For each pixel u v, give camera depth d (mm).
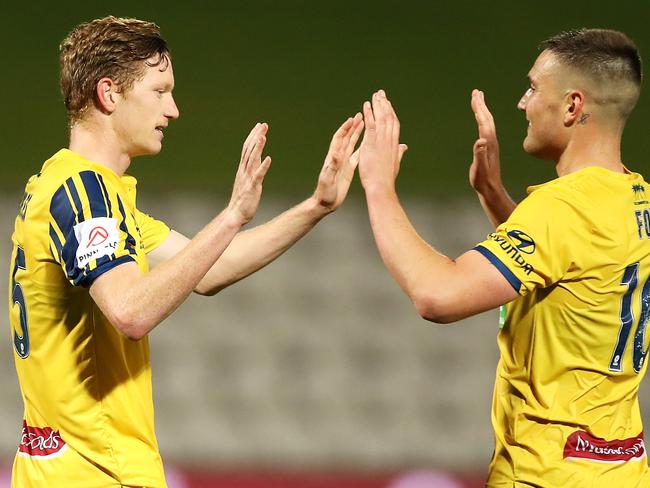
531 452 9539
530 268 9086
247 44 36875
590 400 9531
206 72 35906
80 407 9383
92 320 9352
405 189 31875
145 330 8695
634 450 9797
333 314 28359
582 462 9453
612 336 9484
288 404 26625
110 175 9352
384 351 27891
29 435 9711
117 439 9453
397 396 27000
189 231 29641
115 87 9406
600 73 9555
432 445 25797
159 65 9555
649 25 36750
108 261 8812
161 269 8742
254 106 34906
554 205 9273
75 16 36469
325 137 33844
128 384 9516
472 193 31906
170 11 37406
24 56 35188
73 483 9383
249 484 23297
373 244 29578
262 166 8984
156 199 30547
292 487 23672
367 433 26031
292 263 28969
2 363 26453
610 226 9320
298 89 35594
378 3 38438
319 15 38062
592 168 9602
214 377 26922
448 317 9070
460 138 34281
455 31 37594
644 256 9555
